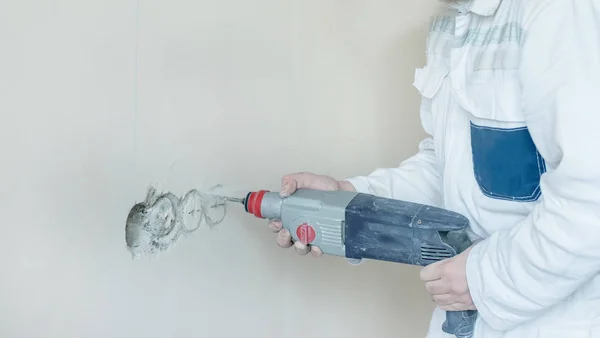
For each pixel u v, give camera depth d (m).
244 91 1.20
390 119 1.56
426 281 0.90
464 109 0.92
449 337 1.05
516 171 0.86
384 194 1.17
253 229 1.25
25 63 0.72
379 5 1.53
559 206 0.72
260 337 1.31
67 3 0.77
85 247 0.82
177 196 1.01
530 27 0.79
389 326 1.62
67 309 0.80
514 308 0.81
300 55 1.38
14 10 0.70
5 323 0.72
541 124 0.76
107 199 0.85
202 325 1.11
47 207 0.76
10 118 0.71
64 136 0.78
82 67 0.80
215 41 1.09
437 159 1.08
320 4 1.43
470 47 0.92
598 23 0.71
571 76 0.71
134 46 0.89
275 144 1.32
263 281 1.30
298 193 1.03
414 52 1.55
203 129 1.07
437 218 0.90
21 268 0.73
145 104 0.92
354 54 1.52
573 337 0.83
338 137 1.52
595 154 0.69
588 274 0.74
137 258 0.93
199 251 1.09
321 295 1.49
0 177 0.70
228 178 1.16
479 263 0.83
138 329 0.94
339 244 0.98
